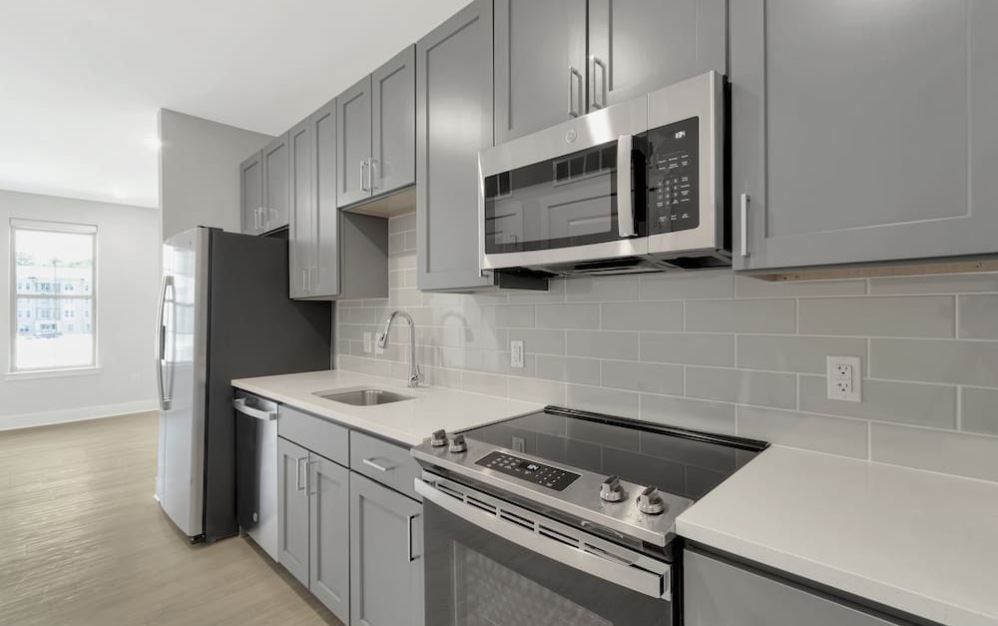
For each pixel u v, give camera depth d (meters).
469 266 1.70
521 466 1.16
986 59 0.77
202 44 2.46
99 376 5.77
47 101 3.08
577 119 1.28
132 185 5.11
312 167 2.59
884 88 0.87
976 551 0.72
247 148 3.50
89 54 2.55
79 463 3.97
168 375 2.86
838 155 0.92
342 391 2.35
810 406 1.23
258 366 2.74
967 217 0.79
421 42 1.89
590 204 1.25
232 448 2.63
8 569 2.30
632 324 1.58
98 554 2.44
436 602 1.35
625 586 0.88
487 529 1.15
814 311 1.22
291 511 2.12
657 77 1.19
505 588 1.15
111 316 5.87
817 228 0.94
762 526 0.81
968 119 0.79
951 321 1.04
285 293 2.86
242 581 2.20
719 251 1.09
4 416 5.16
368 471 1.65
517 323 1.95
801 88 0.96
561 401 1.79
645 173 1.14
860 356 1.16
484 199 1.52
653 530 0.83
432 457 1.28
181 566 2.32
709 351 1.41
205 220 3.30
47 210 5.46
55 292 5.56
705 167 1.05
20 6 2.15
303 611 1.98
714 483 1.02
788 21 0.98
